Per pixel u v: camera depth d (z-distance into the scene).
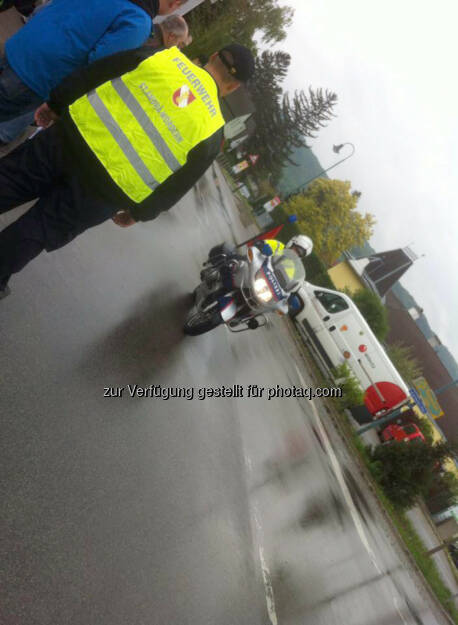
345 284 36.72
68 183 2.24
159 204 2.38
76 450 2.75
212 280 5.98
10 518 2.10
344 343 12.89
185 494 3.58
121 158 2.15
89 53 2.15
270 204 26.44
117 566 2.54
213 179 20.47
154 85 2.17
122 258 4.85
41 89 2.21
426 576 9.98
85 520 2.51
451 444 11.47
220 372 5.88
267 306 5.81
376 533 8.52
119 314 4.17
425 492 11.67
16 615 1.90
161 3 2.84
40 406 2.67
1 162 2.15
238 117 20.95
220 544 3.64
